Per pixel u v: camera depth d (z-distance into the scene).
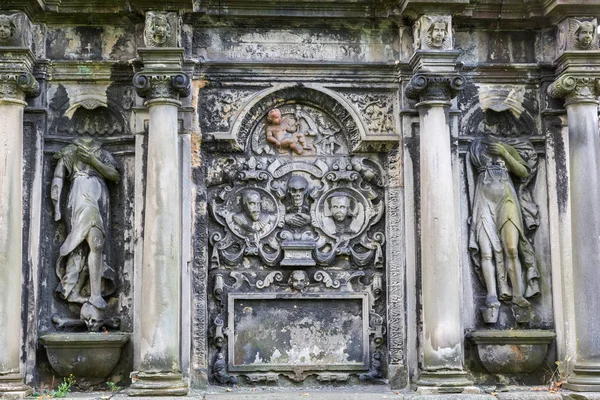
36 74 8.95
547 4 9.06
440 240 8.56
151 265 8.35
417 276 8.95
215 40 9.26
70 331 8.75
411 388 8.82
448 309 8.50
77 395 8.44
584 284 8.67
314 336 9.11
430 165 8.69
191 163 9.04
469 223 9.19
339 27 9.37
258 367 8.99
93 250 8.73
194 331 8.85
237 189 9.30
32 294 8.64
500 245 9.09
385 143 9.22
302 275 9.12
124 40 9.14
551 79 9.34
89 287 8.80
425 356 8.59
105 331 8.75
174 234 8.45
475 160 9.23
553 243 9.13
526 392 8.56
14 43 8.54
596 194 8.76
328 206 9.32
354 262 9.25
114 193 9.06
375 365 9.07
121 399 8.02
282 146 9.36
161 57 8.60
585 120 8.87
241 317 9.08
